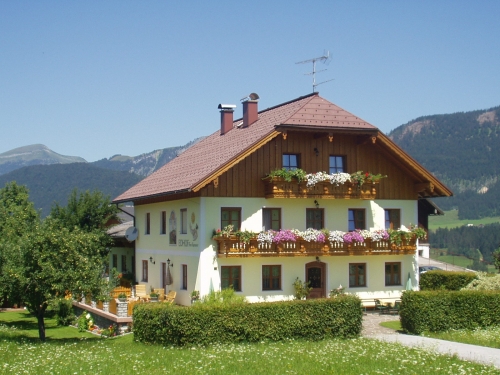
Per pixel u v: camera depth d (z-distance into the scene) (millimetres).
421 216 37781
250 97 37031
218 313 23688
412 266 35250
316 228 33344
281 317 24328
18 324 36219
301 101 34812
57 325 35812
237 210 31609
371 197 33312
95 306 35094
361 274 34250
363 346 22219
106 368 18500
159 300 32750
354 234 32719
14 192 47625
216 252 30906
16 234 35312
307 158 32969
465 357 20344
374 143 34094
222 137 39000
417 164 34500
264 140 30688
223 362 19375
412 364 18828
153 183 38844
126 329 30516
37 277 25125
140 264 39781
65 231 26141
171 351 21969
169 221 35062
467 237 104938
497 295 27906
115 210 46344
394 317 31625
